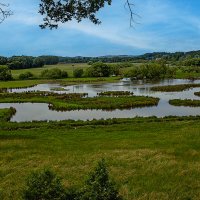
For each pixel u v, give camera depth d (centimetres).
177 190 1580
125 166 2039
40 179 1213
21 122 5369
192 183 1680
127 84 14200
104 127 4525
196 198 1470
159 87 12144
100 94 10356
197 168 1945
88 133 3962
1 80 16925
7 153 2597
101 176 1199
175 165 2025
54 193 1181
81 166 2061
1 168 2097
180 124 4425
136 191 1569
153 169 1939
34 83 14950
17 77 18412
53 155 2488
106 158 2248
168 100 8800
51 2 1273
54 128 4625
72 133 4012
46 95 10056
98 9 1279
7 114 6569
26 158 2384
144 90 11544
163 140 3081
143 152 2425
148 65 18100
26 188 1202
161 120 5188
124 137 3534
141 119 5306
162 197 1470
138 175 1838
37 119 6306
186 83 14050
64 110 7456
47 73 18350
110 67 19450
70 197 1192
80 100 8669
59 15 1284
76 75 18762
